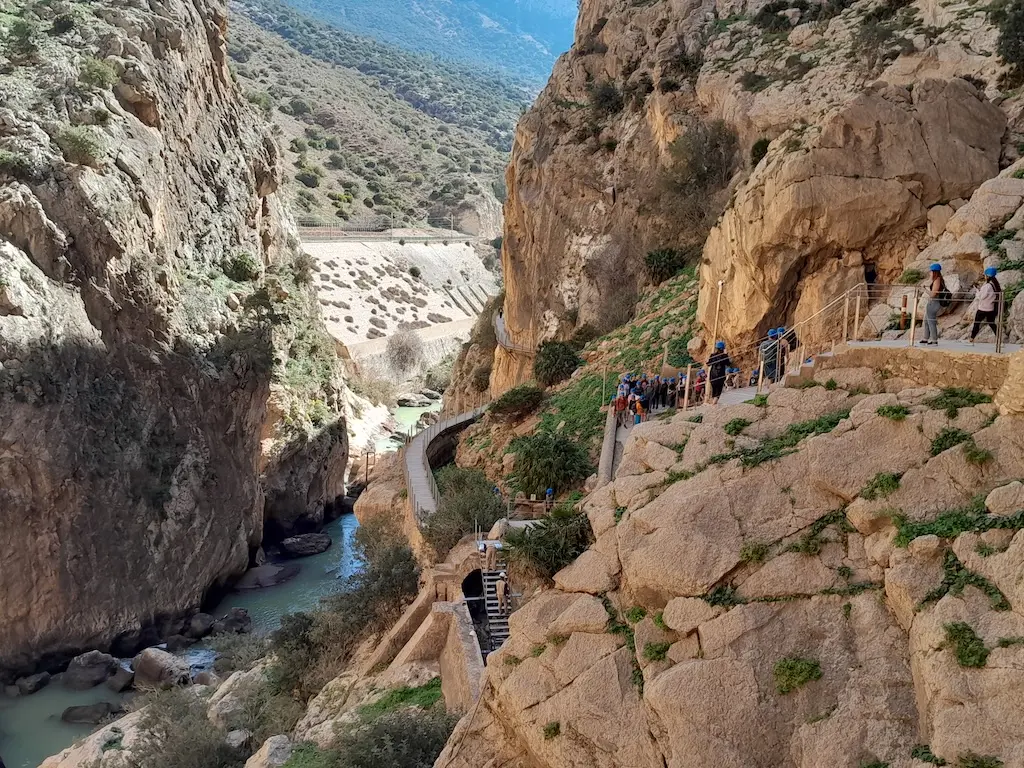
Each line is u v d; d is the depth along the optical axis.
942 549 10.08
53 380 38.12
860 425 11.94
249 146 66.31
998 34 30.55
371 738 17.05
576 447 26.17
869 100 22.34
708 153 39.03
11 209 38.91
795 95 36.59
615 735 11.03
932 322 13.68
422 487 30.86
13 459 36.44
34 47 46.62
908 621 9.94
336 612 26.22
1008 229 17.58
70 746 29.53
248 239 62.72
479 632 20.47
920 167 21.83
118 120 46.56
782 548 11.29
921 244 21.75
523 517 24.75
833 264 22.69
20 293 37.62
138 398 43.31
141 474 42.12
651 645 11.46
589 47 52.97
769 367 20.42
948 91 22.72
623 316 39.00
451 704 18.73
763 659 10.45
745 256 24.17
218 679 33.78
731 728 10.12
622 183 44.12
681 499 12.33
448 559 23.58
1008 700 8.59
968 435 10.95
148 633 41.16
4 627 36.47
